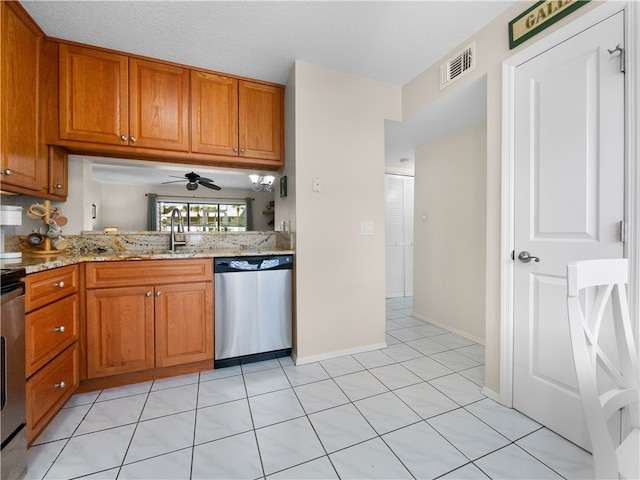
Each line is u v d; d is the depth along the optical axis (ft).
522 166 5.05
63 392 5.05
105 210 10.34
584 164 4.21
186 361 6.48
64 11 5.23
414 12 5.39
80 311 5.71
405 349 8.10
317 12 5.35
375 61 7.01
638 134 3.66
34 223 6.70
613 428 3.89
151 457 4.11
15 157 5.11
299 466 3.97
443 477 3.79
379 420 4.96
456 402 5.50
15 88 5.08
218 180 10.62
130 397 5.66
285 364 7.14
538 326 4.87
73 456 4.12
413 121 8.32
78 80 6.16
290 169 7.51
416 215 11.30
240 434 4.60
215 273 6.74
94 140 6.25
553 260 4.63
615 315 2.85
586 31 4.17
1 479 3.41
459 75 6.36
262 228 11.19
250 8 5.24
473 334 8.91
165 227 10.99
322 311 7.41
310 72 7.13
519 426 4.80
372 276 7.97
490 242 5.65
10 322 3.56
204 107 7.18
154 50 6.44
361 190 7.78
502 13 5.40
